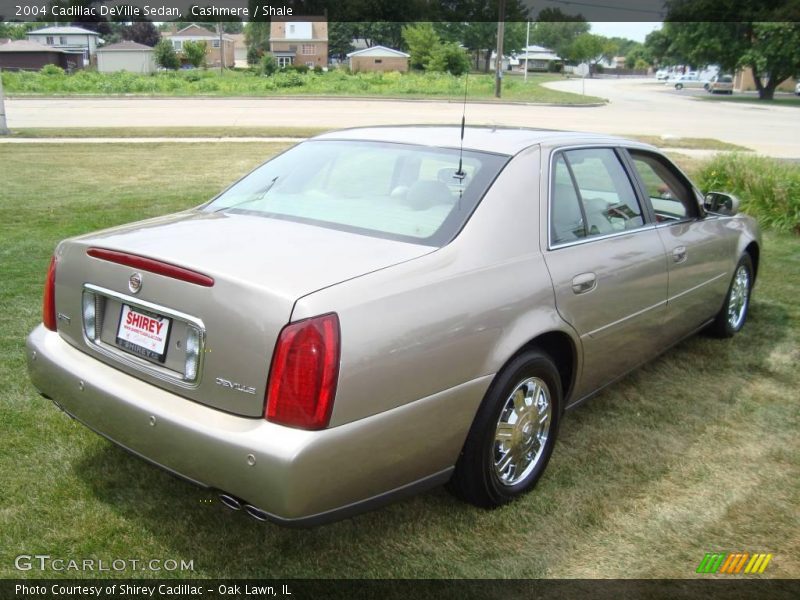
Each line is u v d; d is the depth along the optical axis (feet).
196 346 8.02
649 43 225.56
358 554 9.05
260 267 8.08
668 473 11.22
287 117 77.51
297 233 9.41
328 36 280.92
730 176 33.37
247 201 11.01
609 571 8.91
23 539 9.03
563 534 9.59
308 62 270.26
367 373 7.72
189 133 59.00
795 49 162.40
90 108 85.56
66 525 9.34
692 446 12.11
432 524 9.69
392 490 8.42
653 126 80.07
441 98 115.96
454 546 9.26
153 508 9.78
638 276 12.13
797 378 15.08
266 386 7.52
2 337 15.39
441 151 11.02
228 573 8.63
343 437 7.57
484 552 9.18
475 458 9.37
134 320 8.76
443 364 8.51
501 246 9.68
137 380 8.66
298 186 11.07
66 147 49.37
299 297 7.52
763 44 169.17
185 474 8.00
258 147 52.03
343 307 7.68
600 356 11.60
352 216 9.98
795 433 12.65
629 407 13.57
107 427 8.79
